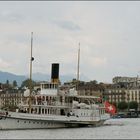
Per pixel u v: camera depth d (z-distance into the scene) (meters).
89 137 150.50
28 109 185.25
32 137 145.12
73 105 191.75
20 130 170.50
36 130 171.25
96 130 182.00
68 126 188.75
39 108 182.62
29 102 181.25
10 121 173.38
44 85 191.25
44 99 188.00
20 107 189.75
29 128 176.88
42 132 162.88
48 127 181.62
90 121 197.12
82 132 168.62
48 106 183.50
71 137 148.50
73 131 171.25
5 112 172.75
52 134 156.38
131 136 158.38
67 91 192.62
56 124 184.12
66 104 190.25
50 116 180.75
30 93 182.62
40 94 189.88
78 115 191.62
